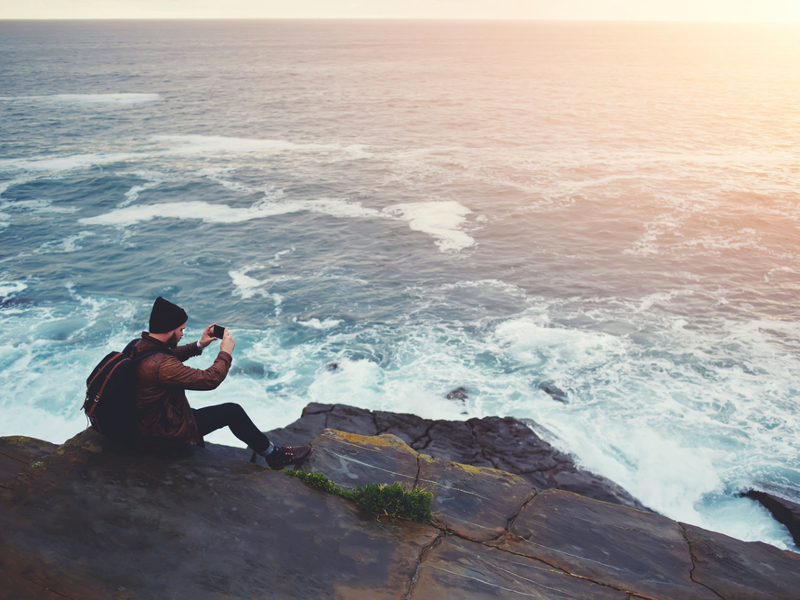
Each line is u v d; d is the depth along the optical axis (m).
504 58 121.94
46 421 10.37
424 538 3.96
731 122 44.78
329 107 54.28
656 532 4.67
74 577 2.88
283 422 10.25
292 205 24.66
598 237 20.52
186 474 3.78
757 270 17.36
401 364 12.31
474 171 30.25
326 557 3.45
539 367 12.08
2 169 29.75
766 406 10.59
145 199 25.44
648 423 10.07
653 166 31.00
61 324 14.16
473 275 17.41
